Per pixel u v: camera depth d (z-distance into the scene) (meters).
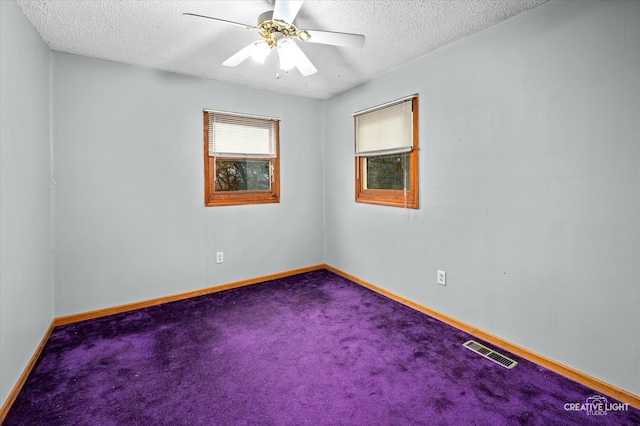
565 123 1.82
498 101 2.15
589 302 1.77
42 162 2.29
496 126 2.17
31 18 2.00
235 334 2.41
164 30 2.18
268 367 1.98
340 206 3.82
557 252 1.89
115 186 2.78
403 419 1.54
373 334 2.39
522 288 2.07
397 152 2.93
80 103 2.61
